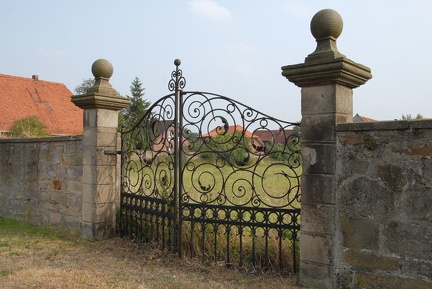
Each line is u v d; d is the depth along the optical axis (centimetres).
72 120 3123
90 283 457
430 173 362
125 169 682
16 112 2869
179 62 564
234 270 502
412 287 368
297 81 434
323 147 421
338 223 412
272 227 484
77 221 704
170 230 576
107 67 675
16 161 854
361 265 397
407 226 372
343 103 426
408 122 371
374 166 392
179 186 557
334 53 410
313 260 426
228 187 933
